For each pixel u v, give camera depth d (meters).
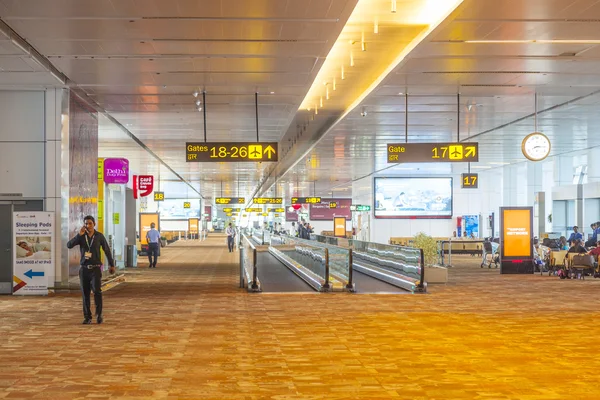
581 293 16.27
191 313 12.61
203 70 14.55
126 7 10.18
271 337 9.91
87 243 11.43
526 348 9.03
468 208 43.44
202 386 6.96
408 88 16.98
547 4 10.29
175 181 49.94
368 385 6.99
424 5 11.45
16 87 16.19
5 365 8.02
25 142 16.47
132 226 29.55
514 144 28.53
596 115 21.19
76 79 15.37
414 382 7.12
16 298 15.28
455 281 19.83
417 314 12.45
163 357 8.45
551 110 20.25
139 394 6.65
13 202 16.47
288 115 20.48
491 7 10.47
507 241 22.80
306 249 21.44
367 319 11.79
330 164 35.97
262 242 47.81
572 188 30.92
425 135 25.48
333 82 17.48
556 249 26.48
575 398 6.46
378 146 28.53
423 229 41.84
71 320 11.80
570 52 13.36
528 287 17.86
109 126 22.22
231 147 17.27
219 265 27.08
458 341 9.56
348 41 13.68
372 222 41.62
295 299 14.91
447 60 14.07
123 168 20.78
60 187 16.42
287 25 11.16
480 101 18.80
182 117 20.67
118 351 8.86
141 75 15.01
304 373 7.55
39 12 10.42
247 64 14.00
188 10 10.34
